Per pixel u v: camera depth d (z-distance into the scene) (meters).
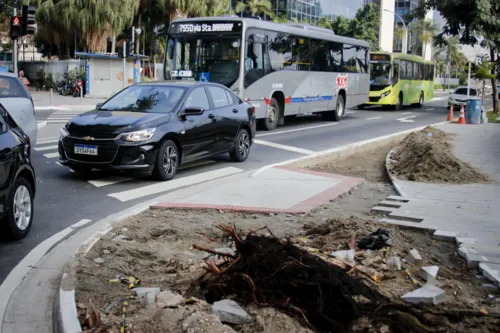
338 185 10.29
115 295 5.07
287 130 21.05
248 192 9.53
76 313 4.58
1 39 57.12
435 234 6.89
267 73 20.02
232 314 4.34
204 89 12.24
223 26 18.80
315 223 7.57
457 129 21.98
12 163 6.77
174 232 7.19
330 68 24.91
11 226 6.80
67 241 6.91
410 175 11.20
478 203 8.82
